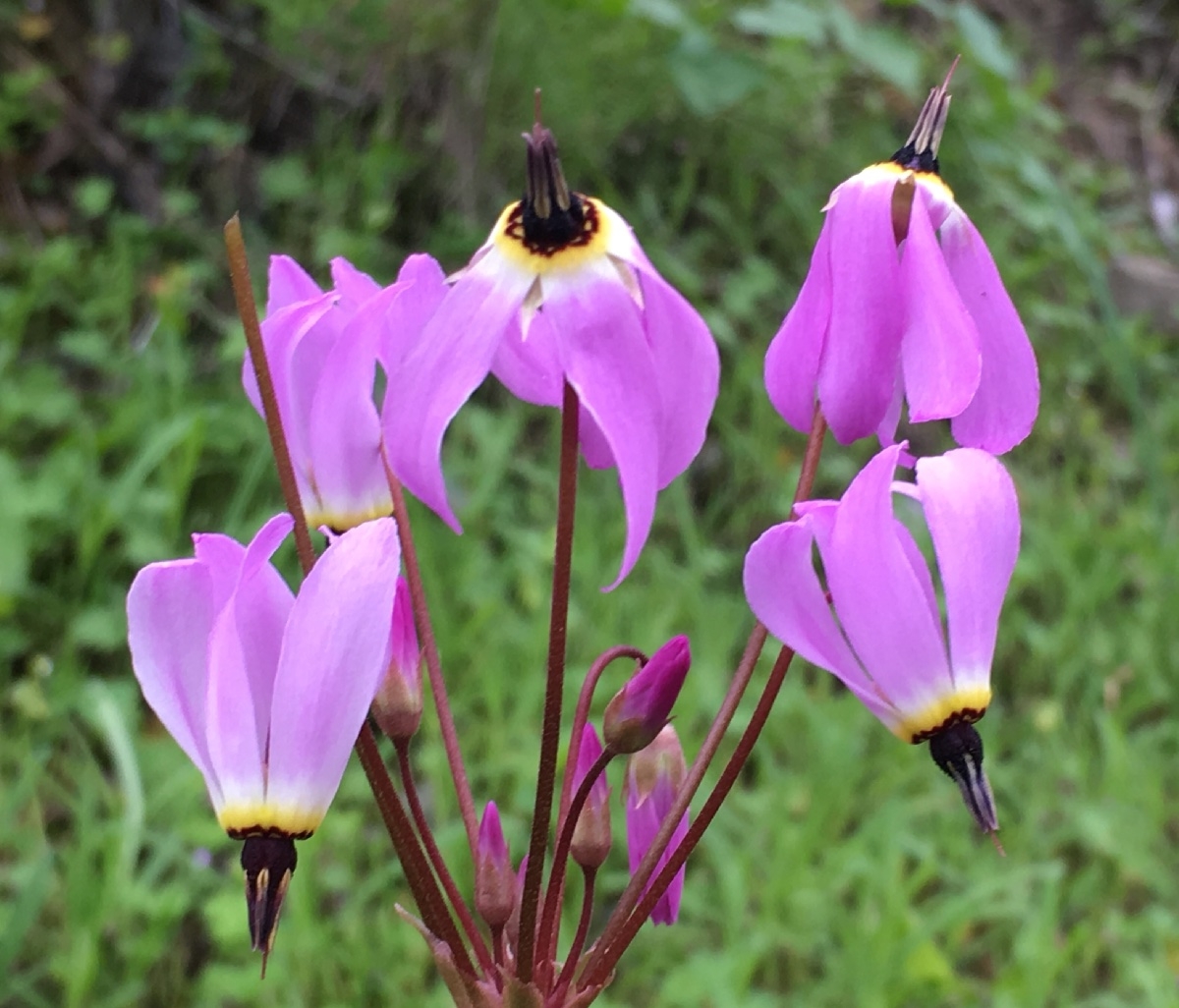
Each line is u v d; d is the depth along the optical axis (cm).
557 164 11
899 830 27
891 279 11
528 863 12
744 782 30
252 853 11
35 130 40
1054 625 36
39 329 37
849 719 30
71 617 29
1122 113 63
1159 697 34
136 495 30
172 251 40
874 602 11
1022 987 25
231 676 11
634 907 12
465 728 28
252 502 33
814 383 12
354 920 24
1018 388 12
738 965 23
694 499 38
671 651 12
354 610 11
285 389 13
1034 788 30
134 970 22
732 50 40
